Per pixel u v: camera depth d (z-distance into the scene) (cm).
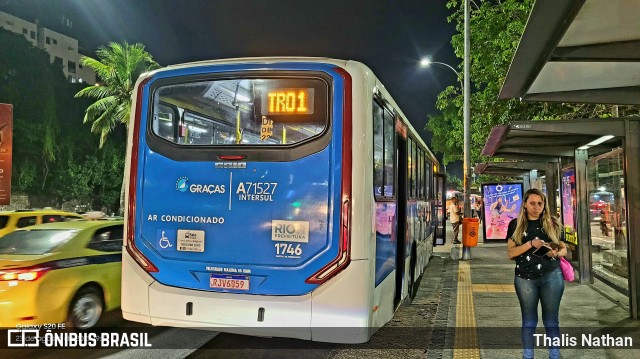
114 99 3189
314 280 504
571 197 1144
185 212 545
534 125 781
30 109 3988
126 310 559
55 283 639
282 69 536
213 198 536
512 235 526
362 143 514
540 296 517
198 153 547
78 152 4481
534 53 571
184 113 563
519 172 1941
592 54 589
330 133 517
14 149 3859
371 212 518
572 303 856
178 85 569
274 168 524
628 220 744
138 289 554
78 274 672
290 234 512
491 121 1588
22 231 729
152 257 553
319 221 508
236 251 525
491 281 1147
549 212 516
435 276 1313
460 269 1347
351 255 500
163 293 541
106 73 3197
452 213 2127
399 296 769
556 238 509
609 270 955
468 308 855
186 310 532
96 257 711
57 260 658
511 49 1345
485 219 1975
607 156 926
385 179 617
